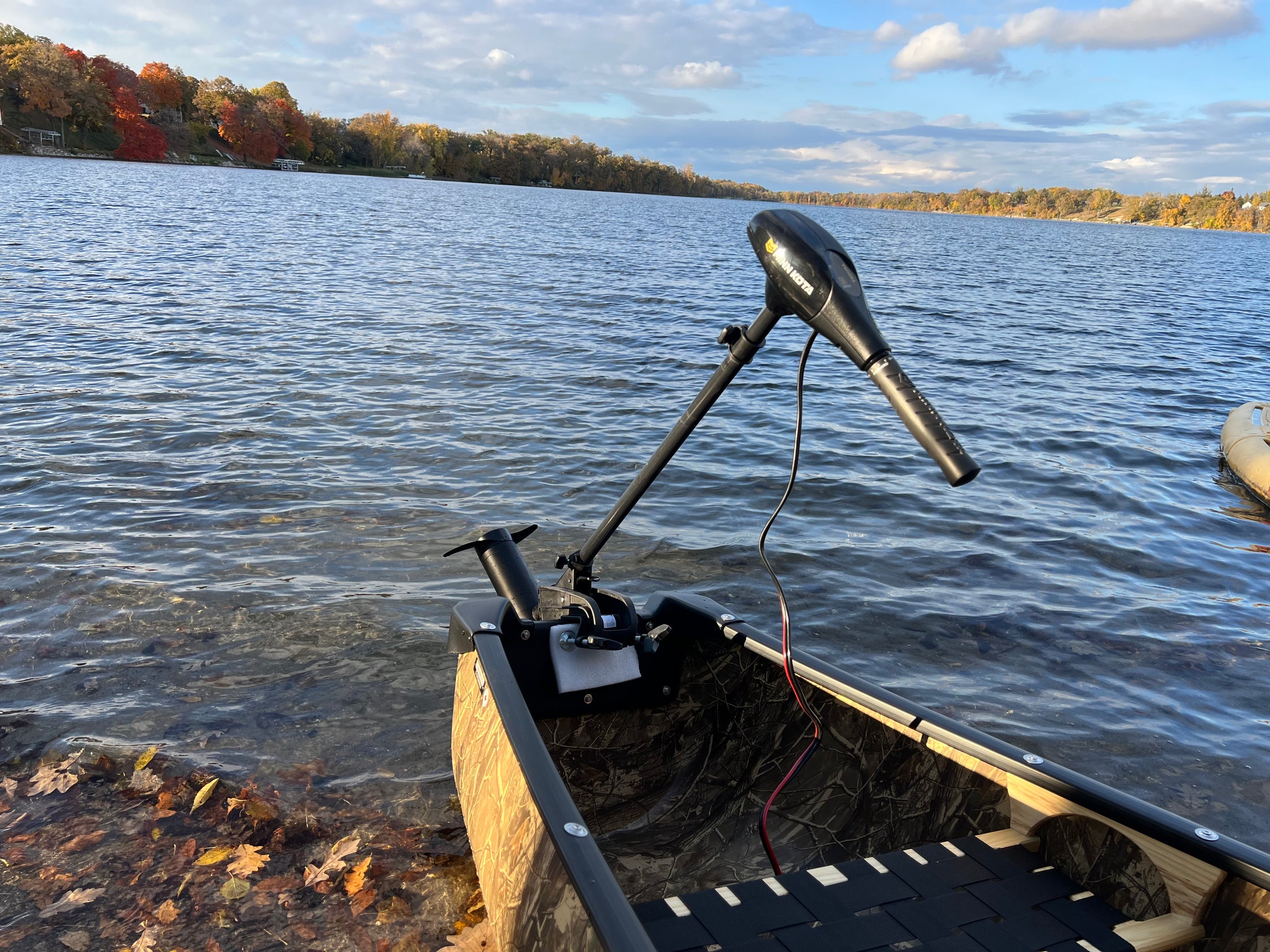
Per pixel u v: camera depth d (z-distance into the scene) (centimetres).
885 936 163
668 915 169
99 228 2805
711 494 687
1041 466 835
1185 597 554
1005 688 428
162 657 397
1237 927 162
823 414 979
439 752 337
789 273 157
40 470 636
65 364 972
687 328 1570
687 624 281
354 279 1961
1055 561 600
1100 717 407
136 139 11469
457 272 2250
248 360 1049
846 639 468
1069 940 163
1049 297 2773
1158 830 170
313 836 286
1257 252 9700
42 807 292
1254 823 340
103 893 254
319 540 543
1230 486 816
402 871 271
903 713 221
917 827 219
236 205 4641
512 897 181
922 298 2467
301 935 243
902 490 727
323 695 373
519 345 1289
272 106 13275
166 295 1534
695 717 287
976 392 1173
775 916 169
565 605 270
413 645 419
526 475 699
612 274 2522
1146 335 1947
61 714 347
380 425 809
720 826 263
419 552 536
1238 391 1309
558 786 185
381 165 15325
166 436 734
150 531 541
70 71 10681
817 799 247
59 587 458
